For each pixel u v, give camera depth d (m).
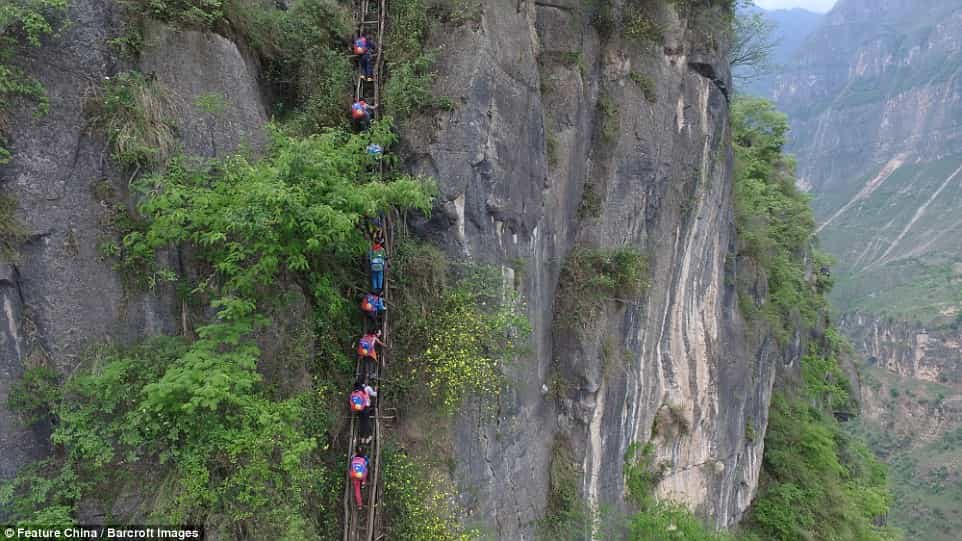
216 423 7.23
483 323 9.88
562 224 12.24
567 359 12.51
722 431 17.58
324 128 9.60
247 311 7.94
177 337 7.66
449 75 10.11
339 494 9.05
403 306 9.95
